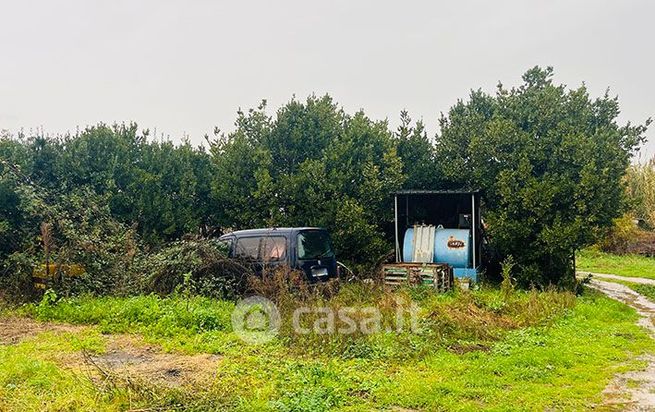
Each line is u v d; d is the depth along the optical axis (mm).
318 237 14352
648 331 12445
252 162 20047
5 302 13156
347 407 6762
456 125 20875
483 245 20578
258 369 8109
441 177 20828
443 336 10289
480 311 12203
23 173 16938
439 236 18938
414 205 21375
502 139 19078
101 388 6844
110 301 12703
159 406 6422
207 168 21000
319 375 7793
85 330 10797
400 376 7961
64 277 13680
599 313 14219
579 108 19641
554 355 9312
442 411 6730
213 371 8109
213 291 13375
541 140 18766
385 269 17125
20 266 14109
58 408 6324
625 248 39406
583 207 17156
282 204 19641
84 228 15016
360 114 21250
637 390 7766
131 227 16859
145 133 20672
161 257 14227
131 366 8406
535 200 17578
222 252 14242
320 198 19016
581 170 17562
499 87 21172
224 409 6418
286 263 13352
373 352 8977
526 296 15711
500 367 8539
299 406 6570
